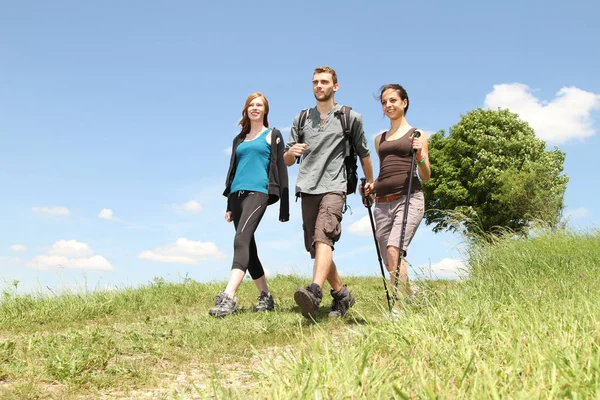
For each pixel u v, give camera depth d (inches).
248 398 80.7
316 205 191.3
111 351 141.8
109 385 114.9
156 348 147.0
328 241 184.5
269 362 108.6
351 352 99.6
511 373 80.6
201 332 167.6
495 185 1029.8
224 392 82.8
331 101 194.5
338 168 191.0
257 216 224.1
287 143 202.5
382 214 191.9
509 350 92.4
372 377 80.9
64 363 124.2
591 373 77.0
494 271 206.4
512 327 110.1
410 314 126.3
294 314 205.6
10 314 216.5
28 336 169.6
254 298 278.5
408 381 81.1
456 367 86.4
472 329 112.3
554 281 195.2
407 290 161.2
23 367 124.0
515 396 69.6
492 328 111.7
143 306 247.6
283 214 226.2
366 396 74.5
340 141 190.7
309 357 98.5
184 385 113.1
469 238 258.7
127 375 120.9
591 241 342.6
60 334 164.6
